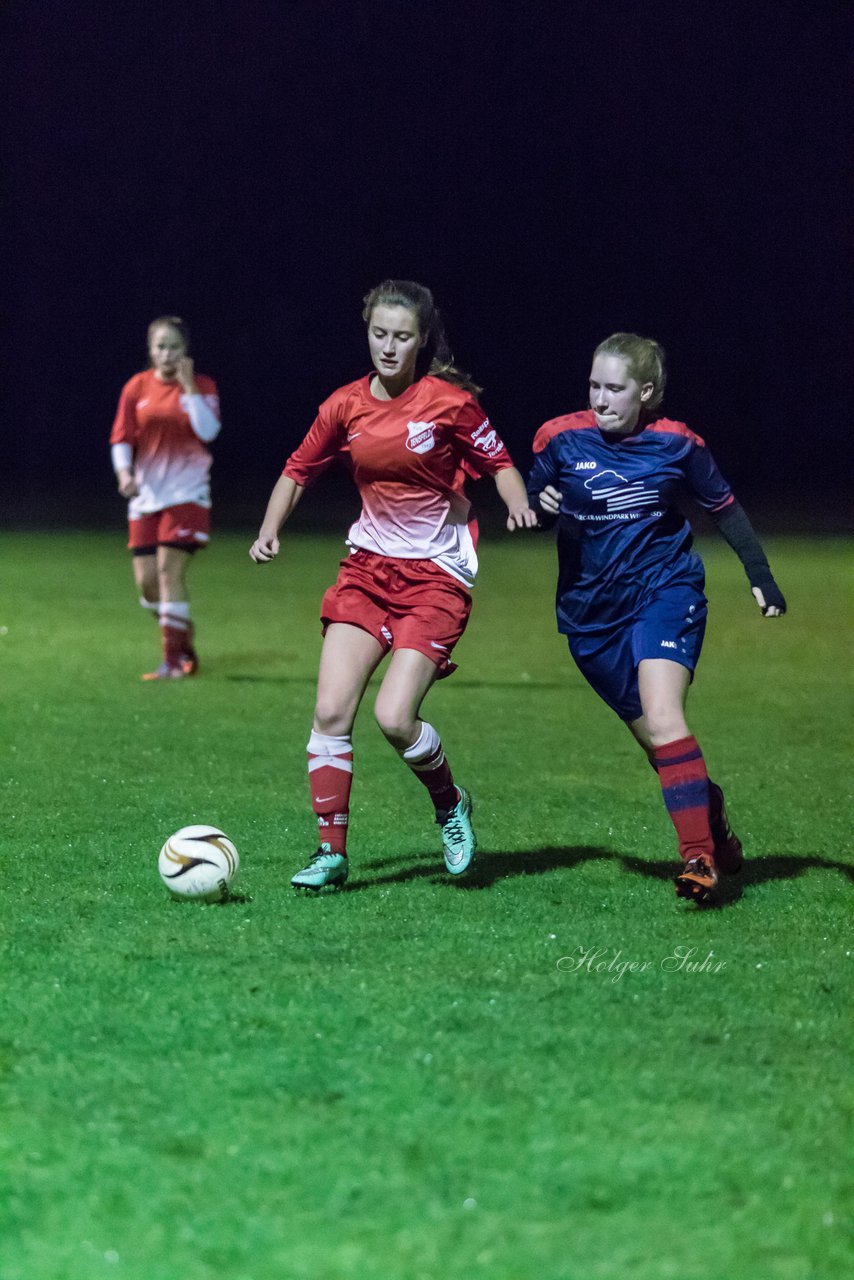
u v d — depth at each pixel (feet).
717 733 89.04
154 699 96.12
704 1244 31.58
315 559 176.14
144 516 105.40
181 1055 40.55
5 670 105.70
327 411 56.49
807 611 142.20
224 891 54.24
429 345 56.34
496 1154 35.14
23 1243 31.40
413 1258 30.94
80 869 58.44
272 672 107.24
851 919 53.78
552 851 63.16
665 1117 37.17
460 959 48.49
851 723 92.17
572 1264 30.81
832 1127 36.78
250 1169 34.35
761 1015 44.04
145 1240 31.53
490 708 96.02
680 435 55.01
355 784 74.90
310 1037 41.83
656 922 53.01
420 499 56.24
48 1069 39.60
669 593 55.62
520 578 167.84
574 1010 44.11
